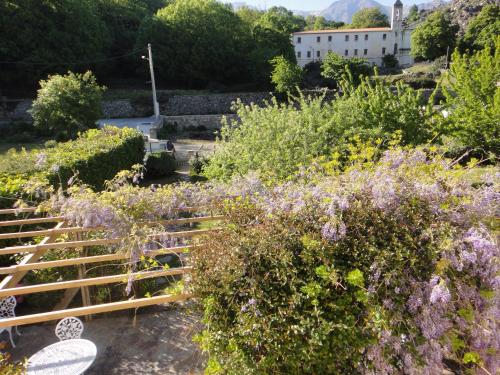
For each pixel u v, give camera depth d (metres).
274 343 2.05
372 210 2.46
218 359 2.14
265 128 7.07
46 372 2.89
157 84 40.28
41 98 20.75
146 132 25.16
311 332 2.02
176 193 3.69
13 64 32.47
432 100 8.90
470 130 8.80
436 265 2.20
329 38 56.62
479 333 2.37
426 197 2.49
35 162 7.03
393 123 8.22
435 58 46.59
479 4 62.78
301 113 7.47
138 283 4.33
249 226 2.61
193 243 2.89
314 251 2.27
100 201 3.42
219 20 41.56
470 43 45.75
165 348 3.67
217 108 33.44
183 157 18.11
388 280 2.13
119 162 10.67
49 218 3.60
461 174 2.79
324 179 3.31
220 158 7.84
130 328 4.00
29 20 32.41
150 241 3.08
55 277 4.45
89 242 3.09
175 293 2.40
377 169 2.95
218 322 2.19
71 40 34.50
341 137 6.79
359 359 2.09
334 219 2.35
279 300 2.14
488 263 2.27
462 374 2.55
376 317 2.07
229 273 2.21
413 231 2.35
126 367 3.43
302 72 36.19
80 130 21.05
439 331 2.22
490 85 9.35
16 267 2.75
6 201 4.72
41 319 2.32
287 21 58.62
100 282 2.60
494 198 2.52
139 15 45.97
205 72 40.06
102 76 38.28
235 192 3.76
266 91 36.81
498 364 2.41
